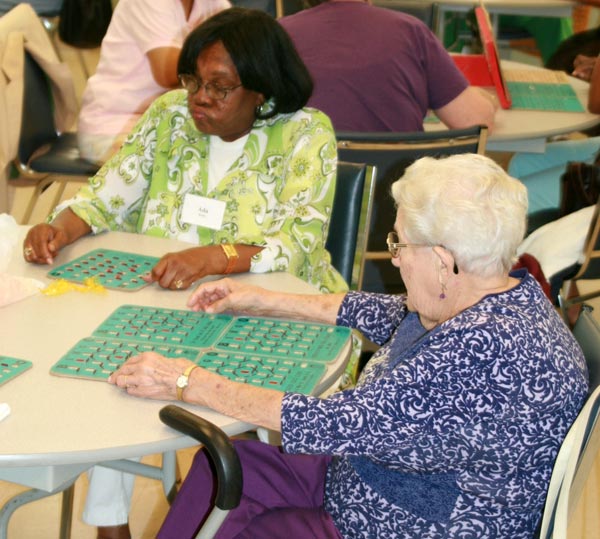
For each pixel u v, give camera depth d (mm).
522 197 1332
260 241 1874
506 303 1319
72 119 3398
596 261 2625
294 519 1484
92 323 1600
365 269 2604
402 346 1473
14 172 3238
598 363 1396
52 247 1859
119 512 1967
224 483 1222
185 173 2045
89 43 4445
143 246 1986
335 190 2119
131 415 1310
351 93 2594
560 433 1277
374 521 1393
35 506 2305
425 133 2328
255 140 2008
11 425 1261
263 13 1908
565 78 3377
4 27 2994
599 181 2867
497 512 1327
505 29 5160
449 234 1303
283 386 1394
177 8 3086
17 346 1498
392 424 1267
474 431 1258
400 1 4297
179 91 2119
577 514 2320
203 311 1677
